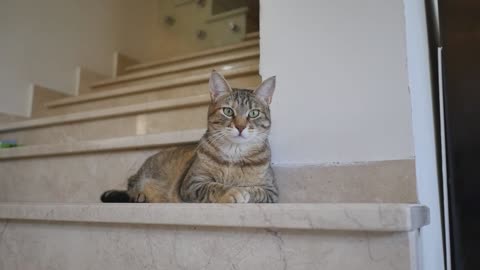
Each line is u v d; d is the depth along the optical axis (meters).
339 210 0.76
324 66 1.19
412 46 1.17
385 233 0.74
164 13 4.05
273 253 0.83
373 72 1.12
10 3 2.58
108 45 3.39
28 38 2.69
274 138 1.26
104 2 3.38
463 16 1.37
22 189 1.89
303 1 1.24
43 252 1.15
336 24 1.18
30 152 1.83
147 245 0.98
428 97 1.51
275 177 1.24
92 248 1.06
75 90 3.04
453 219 1.34
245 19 3.86
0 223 1.24
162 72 2.76
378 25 1.12
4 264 1.22
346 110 1.15
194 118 1.81
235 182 1.22
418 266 0.84
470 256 1.31
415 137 1.08
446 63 1.38
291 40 1.25
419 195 1.07
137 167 1.61
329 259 0.78
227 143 1.23
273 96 1.27
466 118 1.34
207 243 0.91
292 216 0.80
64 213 1.08
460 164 1.34
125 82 2.93
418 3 1.37
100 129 2.08
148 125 1.94
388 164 1.08
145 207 0.96
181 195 1.33
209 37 3.95
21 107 2.61
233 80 2.00
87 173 1.72
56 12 2.92
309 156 1.20
